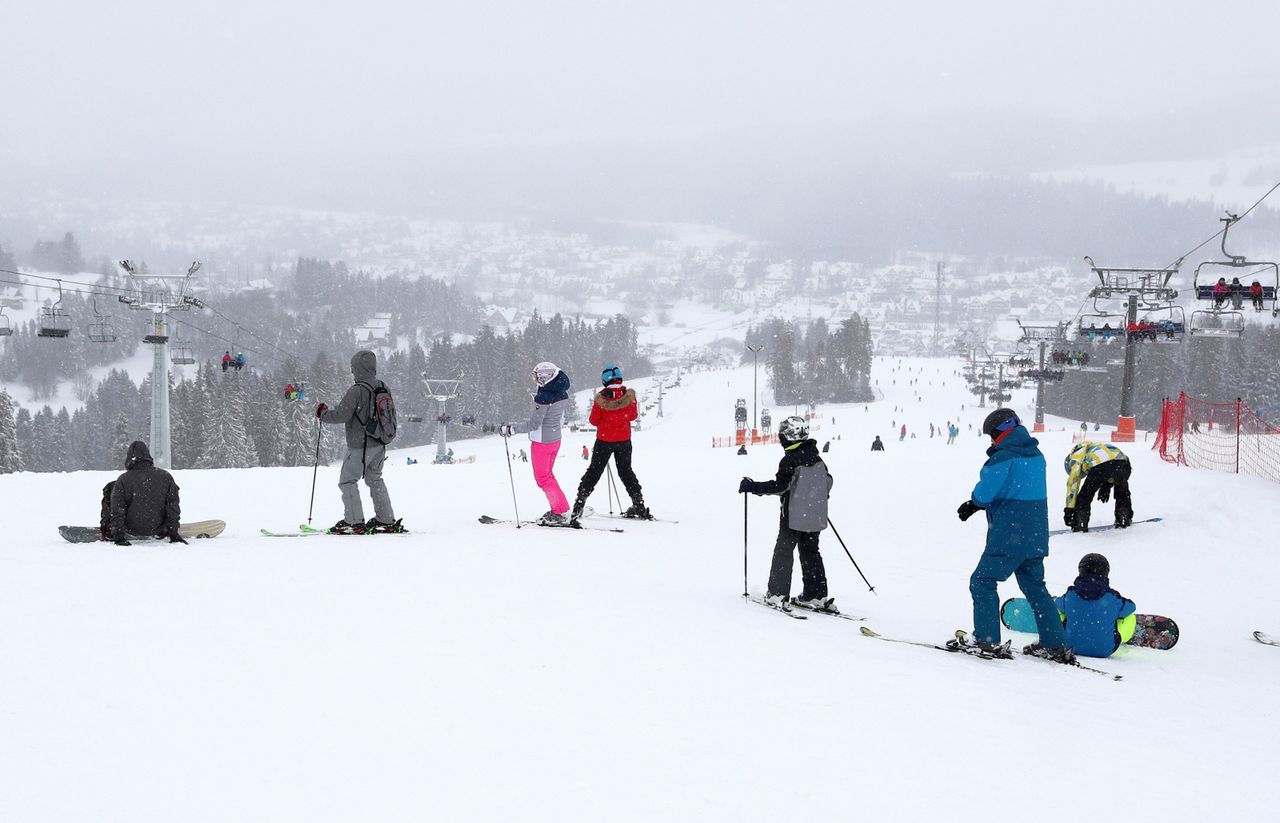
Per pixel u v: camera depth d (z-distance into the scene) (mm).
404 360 161000
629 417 11914
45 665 4199
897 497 17391
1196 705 5680
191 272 35000
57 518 11719
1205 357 118562
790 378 149250
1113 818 3389
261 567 7305
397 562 7898
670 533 11750
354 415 9719
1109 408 116500
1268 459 18891
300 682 4184
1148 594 10195
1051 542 13039
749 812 3145
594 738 3744
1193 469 17906
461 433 139750
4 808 2764
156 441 34719
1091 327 35625
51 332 38156
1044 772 3846
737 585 8453
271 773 3168
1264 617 9156
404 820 2887
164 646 4660
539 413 11188
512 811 3006
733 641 5875
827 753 3811
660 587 7867
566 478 19469
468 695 4164
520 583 7238
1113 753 4262
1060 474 20453
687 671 4941
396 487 17141
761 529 12828
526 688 4340
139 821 2752
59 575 6566
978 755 3986
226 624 5242
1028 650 6797
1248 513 13250
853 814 3203
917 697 4922
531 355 170375
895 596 9148
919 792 3461
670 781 3363
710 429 108688
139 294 34625
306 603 5957
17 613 5234
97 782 3002
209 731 3510
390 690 4156
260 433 103062
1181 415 20328
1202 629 8625
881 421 112312
